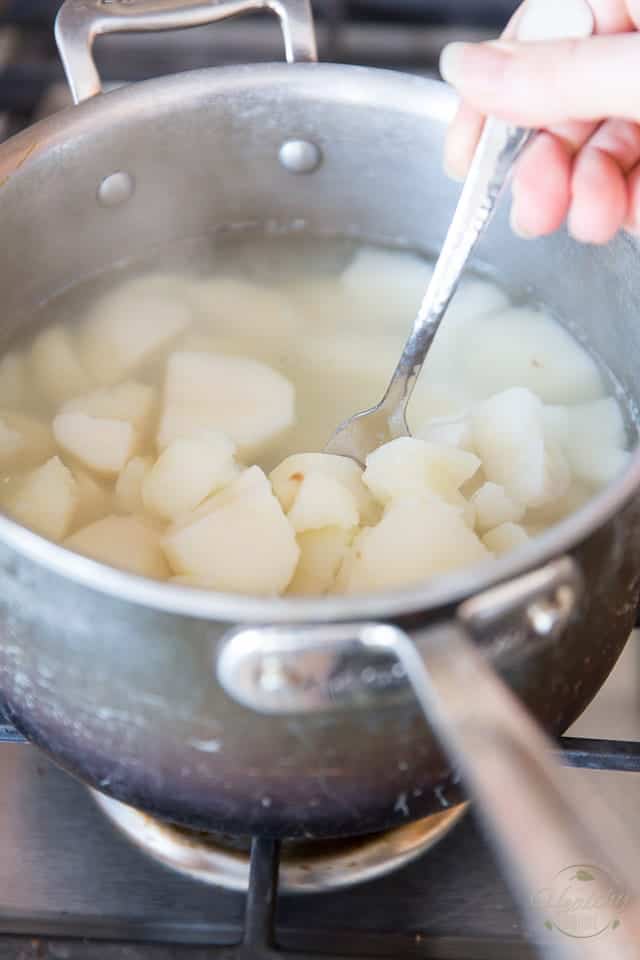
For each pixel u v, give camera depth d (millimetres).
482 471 590
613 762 544
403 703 463
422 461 559
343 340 644
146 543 546
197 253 667
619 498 467
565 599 462
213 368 620
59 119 588
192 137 618
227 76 606
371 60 804
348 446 597
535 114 537
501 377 631
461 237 567
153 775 486
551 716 500
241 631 445
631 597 507
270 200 659
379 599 440
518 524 570
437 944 521
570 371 631
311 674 450
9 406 613
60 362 627
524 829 423
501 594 449
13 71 779
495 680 441
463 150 582
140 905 528
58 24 593
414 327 584
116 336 639
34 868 535
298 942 519
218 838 541
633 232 579
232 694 460
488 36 824
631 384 612
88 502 580
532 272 647
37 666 480
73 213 618
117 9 598
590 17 574
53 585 460
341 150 634
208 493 563
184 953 505
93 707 478
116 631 459
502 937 522
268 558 527
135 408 610
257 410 609
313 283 670
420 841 542
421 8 822
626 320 603
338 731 468
